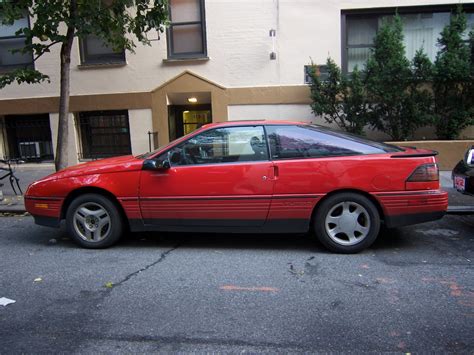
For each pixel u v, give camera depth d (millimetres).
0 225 7004
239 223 5250
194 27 11180
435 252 5238
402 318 3586
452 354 3064
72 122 11609
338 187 5055
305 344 3215
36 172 11484
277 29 10781
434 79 9664
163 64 11180
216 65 11016
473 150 6051
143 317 3684
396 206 5055
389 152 5152
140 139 11477
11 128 12211
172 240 5906
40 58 11484
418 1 10555
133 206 5383
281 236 5996
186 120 12133
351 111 10086
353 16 10930
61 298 4090
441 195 5098
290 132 5246
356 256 5117
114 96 11375
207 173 5215
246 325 3512
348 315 3654
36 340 3334
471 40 9844
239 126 5301
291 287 4246
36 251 5566
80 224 5582
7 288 4352
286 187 5113
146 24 8383
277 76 10906
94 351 3170
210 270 4750
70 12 7480
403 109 9953
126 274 4676
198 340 3297
